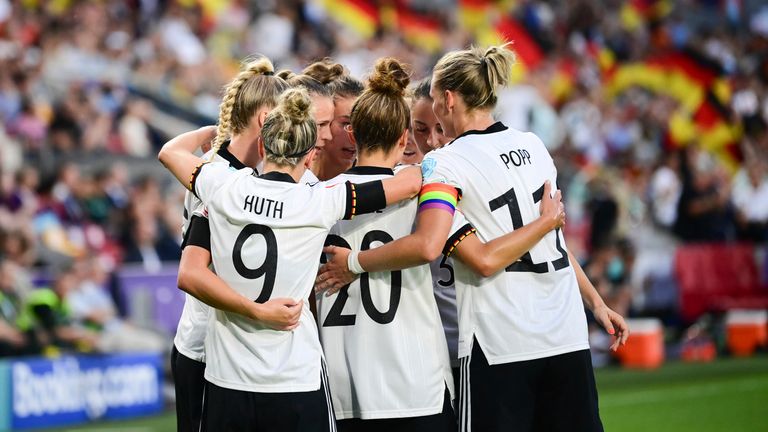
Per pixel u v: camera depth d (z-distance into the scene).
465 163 12.62
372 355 12.62
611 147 58.12
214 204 12.34
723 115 64.44
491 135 13.03
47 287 30.28
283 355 12.13
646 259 44.50
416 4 61.12
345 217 12.22
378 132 12.55
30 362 26.16
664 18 69.31
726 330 44.41
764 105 65.31
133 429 25.94
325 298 12.98
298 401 12.04
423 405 12.54
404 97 12.86
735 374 37.00
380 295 12.67
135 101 41.75
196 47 47.91
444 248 12.38
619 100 62.78
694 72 66.31
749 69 68.25
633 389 33.34
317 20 54.81
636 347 40.03
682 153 55.06
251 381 12.12
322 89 13.80
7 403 25.41
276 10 52.94
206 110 44.84
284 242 12.12
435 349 12.80
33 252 32.53
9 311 28.48
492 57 13.00
